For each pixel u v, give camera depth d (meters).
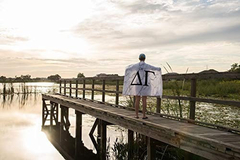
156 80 6.38
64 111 13.84
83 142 10.56
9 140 10.96
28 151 9.43
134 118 6.29
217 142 3.85
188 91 11.40
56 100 13.98
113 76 9.45
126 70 6.53
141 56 6.42
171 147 6.91
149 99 14.15
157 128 5.31
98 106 9.45
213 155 3.95
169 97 6.63
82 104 9.77
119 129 11.73
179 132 4.64
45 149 9.83
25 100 28.08
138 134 7.81
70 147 10.20
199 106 12.90
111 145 8.83
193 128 5.30
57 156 8.92
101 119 8.20
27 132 12.62
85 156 8.85
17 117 16.94
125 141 8.96
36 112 19.47
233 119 9.03
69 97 14.40
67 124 13.70
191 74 5.79
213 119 9.04
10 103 24.92
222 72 4.95
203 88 14.31
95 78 11.28
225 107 12.47
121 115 6.73
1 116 17.14
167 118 6.66
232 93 13.50
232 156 3.61
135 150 7.14
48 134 12.55
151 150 5.76
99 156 8.64
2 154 8.98
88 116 17.36
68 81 15.55
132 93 6.38
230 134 4.73
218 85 14.16
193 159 5.92
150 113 7.41
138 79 6.32
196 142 4.29
